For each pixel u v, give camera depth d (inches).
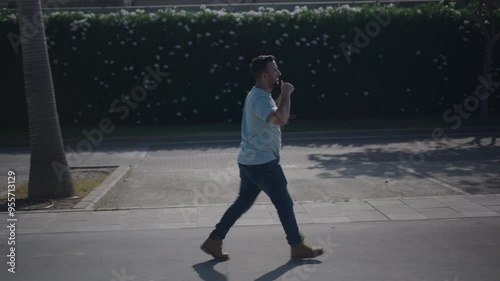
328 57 852.0
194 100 847.7
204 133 765.3
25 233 292.2
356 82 862.5
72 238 282.5
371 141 695.7
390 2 930.1
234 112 853.8
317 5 948.6
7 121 853.8
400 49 859.4
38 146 373.1
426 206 332.8
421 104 877.8
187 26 832.3
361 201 349.4
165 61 838.5
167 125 851.4
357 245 263.7
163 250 262.1
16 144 747.4
